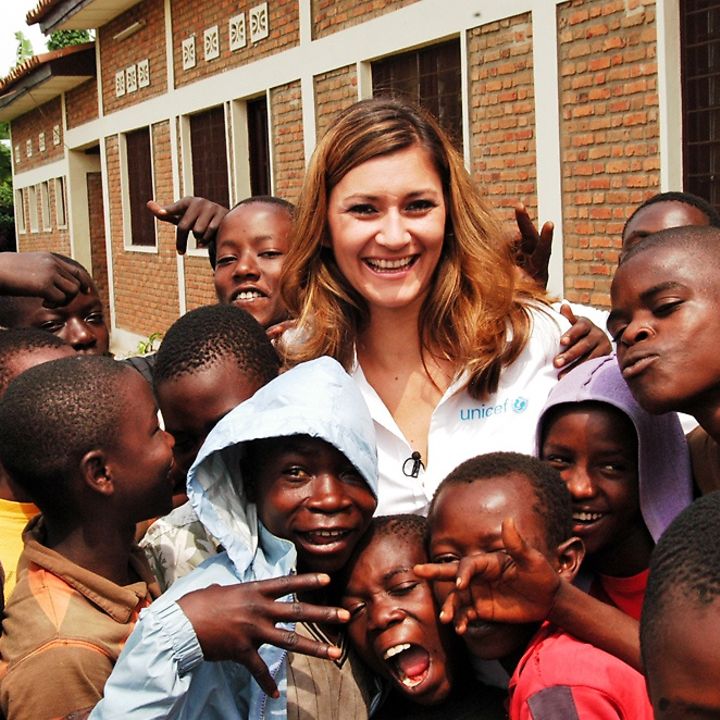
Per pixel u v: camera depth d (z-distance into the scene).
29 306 3.74
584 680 1.78
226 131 11.95
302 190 2.58
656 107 6.11
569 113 6.75
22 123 23.25
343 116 2.51
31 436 2.06
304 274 2.66
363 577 2.15
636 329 1.92
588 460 2.21
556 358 2.52
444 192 2.56
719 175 5.95
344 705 2.13
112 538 2.12
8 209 27.78
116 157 16.28
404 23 8.23
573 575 2.08
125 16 15.02
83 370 2.13
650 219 3.13
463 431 2.51
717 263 1.91
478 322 2.50
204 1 12.23
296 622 1.88
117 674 1.82
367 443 2.12
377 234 2.44
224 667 1.99
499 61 7.31
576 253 6.87
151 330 15.46
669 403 1.89
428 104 8.29
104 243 19.81
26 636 1.95
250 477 2.16
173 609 1.82
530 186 7.20
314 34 9.74
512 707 1.88
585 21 6.52
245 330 2.49
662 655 1.27
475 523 1.99
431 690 2.12
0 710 1.91
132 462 2.11
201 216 3.86
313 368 2.18
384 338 2.61
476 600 1.89
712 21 5.87
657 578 1.32
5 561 2.31
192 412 2.39
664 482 2.21
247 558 2.06
